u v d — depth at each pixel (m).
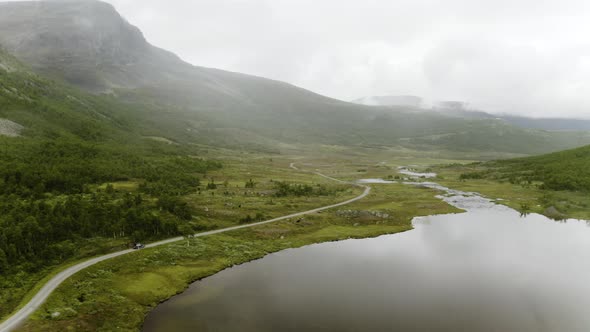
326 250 102.31
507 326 56.19
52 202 110.19
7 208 94.38
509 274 80.25
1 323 55.16
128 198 119.56
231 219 124.44
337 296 68.44
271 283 76.44
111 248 89.69
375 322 57.47
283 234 114.31
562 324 57.06
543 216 147.12
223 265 88.25
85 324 57.75
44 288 67.44
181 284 76.31
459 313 60.78
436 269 84.00
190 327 57.62
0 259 71.56
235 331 55.53
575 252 97.25
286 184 189.38
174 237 103.12
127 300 67.56
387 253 98.25
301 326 56.41
